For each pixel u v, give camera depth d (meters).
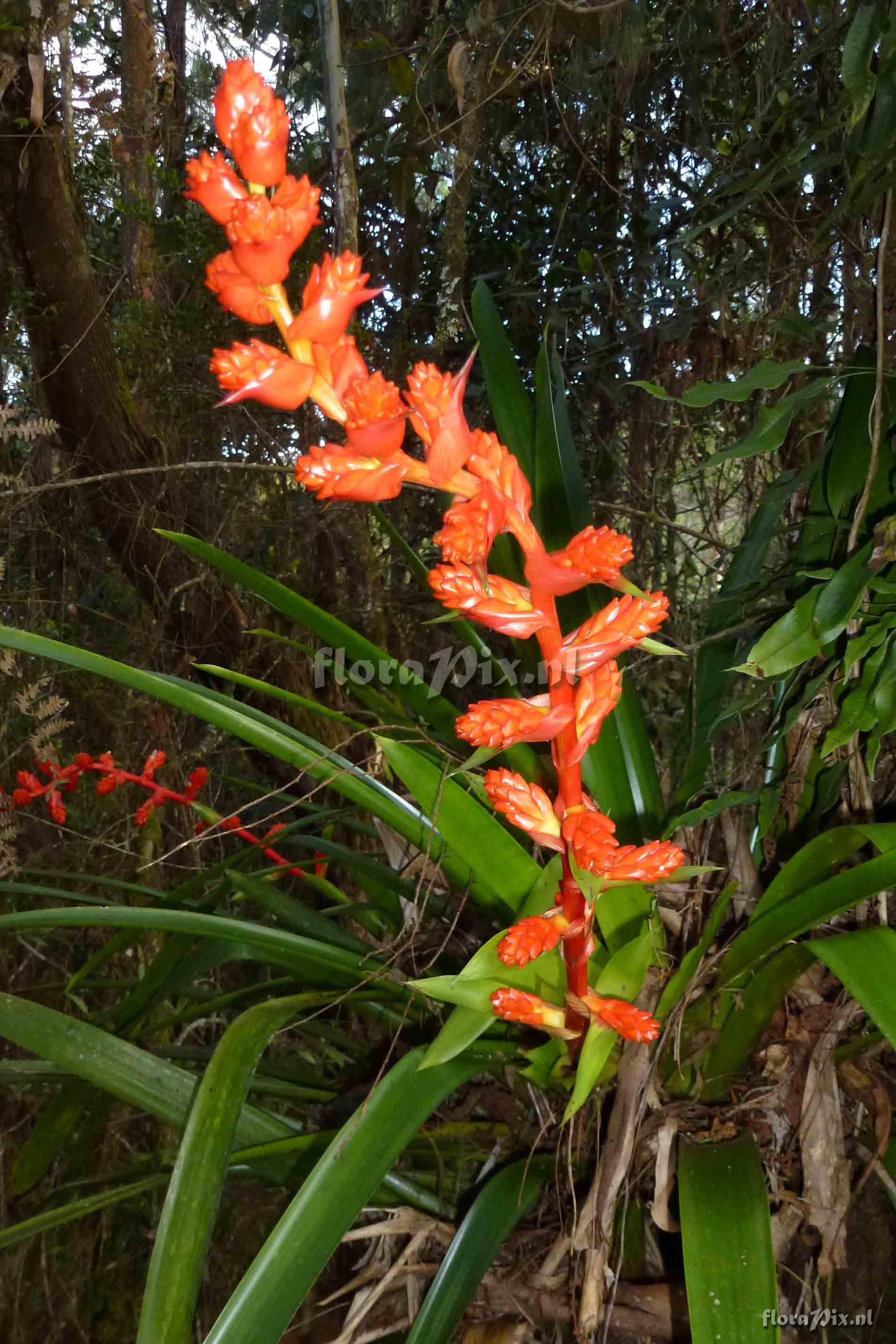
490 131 3.88
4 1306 2.58
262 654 3.21
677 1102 1.45
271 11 3.99
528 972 1.26
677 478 3.34
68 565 3.56
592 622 0.82
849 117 1.90
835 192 2.84
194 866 3.09
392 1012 1.91
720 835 1.89
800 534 2.05
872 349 1.63
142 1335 0.96
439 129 3.35
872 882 1.22
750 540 1.87
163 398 3.40
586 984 1.01
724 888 1.65
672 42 3.44
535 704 0.86
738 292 3.33
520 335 3.88
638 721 1.78
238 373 0.72
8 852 2.66
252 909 3.29
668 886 1.63
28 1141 1.83
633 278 3.62
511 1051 1.48
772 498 1.86
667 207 3.58
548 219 3.90
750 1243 1.11
